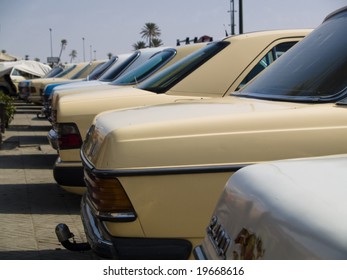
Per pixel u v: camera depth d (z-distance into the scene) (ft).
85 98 24.45
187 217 12.16
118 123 13.38
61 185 23.88
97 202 12.66
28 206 27.27
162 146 12.19
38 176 35.81
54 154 46.55
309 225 5.77
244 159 12.10
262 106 13.74
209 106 14.66
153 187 12.10
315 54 15.81
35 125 73.36
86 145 15.85
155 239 12.25
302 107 13.16
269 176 7.25
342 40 15.25
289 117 12.46
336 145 12.17
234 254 7.06
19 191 30.83
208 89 22.17
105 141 12.78
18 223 24.14
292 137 12.19
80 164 23.52
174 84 23.79
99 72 51.39
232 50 22.38
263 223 6.48
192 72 23.16
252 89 16.65
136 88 26.22
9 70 115.65
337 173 7.12
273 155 12.12
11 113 65.87
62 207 27.02
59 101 24.72
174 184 12.09
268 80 16.49
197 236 12.21
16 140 56.49
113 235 12.46
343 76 13.76
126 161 12.15
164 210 12.14
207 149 12.14
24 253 19.94
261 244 6.41
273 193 6.70
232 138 12.19
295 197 6.37
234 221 7.33
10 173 37.06
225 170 12.01
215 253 7.79
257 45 22.31
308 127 12.31
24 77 129.70
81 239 21.18
